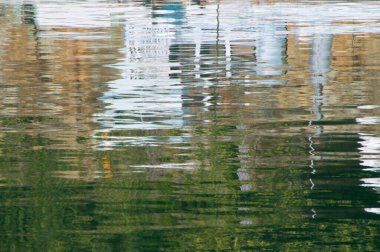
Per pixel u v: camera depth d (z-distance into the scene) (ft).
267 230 41.88
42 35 118.52
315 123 63.87
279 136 59.98
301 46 105.19
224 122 64.39
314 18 136.77
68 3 168.04
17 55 100.48
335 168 52.19
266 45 105.70
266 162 53.57
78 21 135.44
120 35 117.08
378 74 85.46
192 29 122.83
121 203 45.78
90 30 123.65
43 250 39.34
